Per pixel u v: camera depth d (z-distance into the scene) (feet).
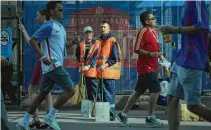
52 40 31.07
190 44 22.09
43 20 35.19
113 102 41.47
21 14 50.11
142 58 36.45
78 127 36.27
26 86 50.57
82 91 43.73
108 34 41.45
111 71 41.14
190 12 22.17
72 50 50.03
